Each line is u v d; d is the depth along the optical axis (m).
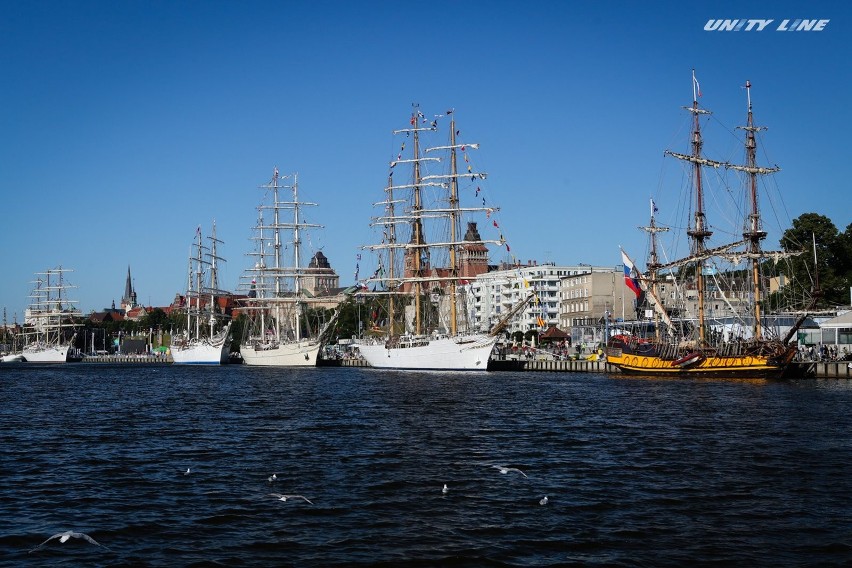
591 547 31.14
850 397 88.88
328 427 66.75
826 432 60.03
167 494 40.12
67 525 34.44
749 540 32.03
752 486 41.19
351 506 37.31
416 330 179.50
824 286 161.00
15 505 38.06
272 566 29.17
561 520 34.78
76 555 30.48
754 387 106.31
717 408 78.56
